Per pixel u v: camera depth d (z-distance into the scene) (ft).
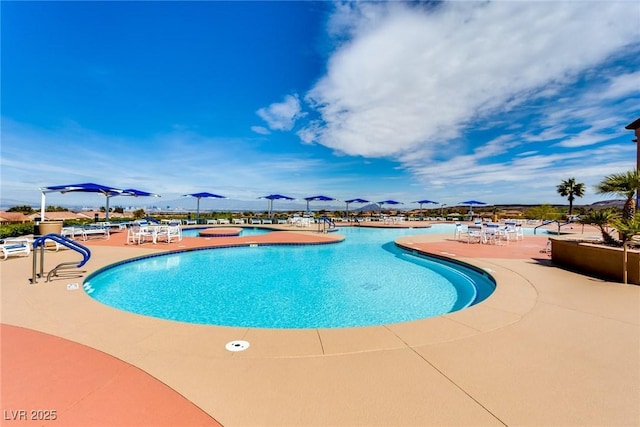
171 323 11.55
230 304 17.85
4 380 7.54
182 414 6.27
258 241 40.70
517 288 16.92
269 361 8.64
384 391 7.14
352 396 6.94
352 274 25.39
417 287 21.59
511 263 24.72
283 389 7.23
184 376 7.80
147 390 7.15
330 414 6.28
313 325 14.92
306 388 7.27
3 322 11.54
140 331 10.77
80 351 9.18
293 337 10.37
